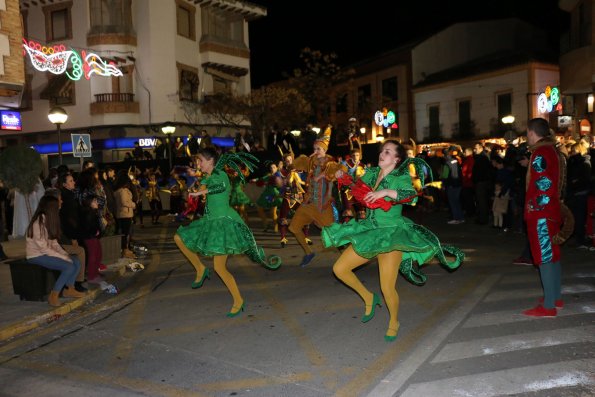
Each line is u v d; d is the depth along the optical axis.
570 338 5.35
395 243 5.20
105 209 10.33
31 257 7.28
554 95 28.41
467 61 43.62
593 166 11.30
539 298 6.86
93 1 29.78
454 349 5.21
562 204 6.13
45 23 30.72
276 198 13.64
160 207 18.78
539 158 6.02
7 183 12.12
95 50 29.55
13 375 5.07
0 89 11.48
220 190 6.58
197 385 4.66
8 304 7.37
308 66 41.69
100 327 6.48
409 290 7.49
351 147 19.38
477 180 14.27
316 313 6.59
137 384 4.73
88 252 8.38
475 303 6.74
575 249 10.00
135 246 11.53
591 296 6.81
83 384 4.79
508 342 5.32
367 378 4.65
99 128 30.31
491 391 4.28
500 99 36.53
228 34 35.44
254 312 6.75
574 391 4.21
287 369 4.91
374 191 5.51
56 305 7.24
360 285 5.90
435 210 18.14
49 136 31.73
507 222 12.88
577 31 22.91
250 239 6.62
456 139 39.25
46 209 7.29
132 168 21.41
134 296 7.96
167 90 30.52
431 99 40.91
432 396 4.25
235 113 33.22
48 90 30.03
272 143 22.44
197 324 6.37
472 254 10.06
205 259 10.62
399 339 5.56
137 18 30.14
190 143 23.73
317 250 11.17
